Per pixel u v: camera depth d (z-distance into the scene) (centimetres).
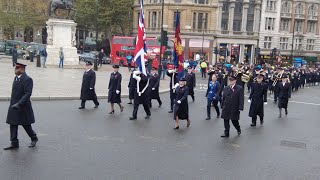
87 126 1302
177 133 1280
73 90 2106
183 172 867
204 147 1112
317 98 2841
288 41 8262
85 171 837
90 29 7856
